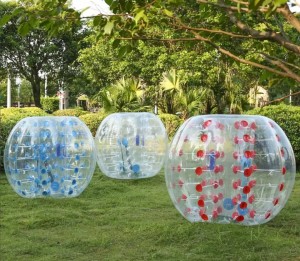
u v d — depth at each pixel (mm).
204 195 5633
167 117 17938
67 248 5461
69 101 38562
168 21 3211
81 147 8031
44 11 2838
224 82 19250
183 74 19047
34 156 7852
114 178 10484
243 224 5734
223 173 5535
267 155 5551
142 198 8469
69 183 7992
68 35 27609
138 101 18516
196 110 18484
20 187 8023
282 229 6164
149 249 5375
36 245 5531
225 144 5539
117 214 7145
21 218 6758
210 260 4953
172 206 7715
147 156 10328
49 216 6734
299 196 8453
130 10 2939
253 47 3682
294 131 11289
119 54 3316
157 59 20484
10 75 29609
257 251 5254
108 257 5133
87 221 6680
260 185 5543
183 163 5707
